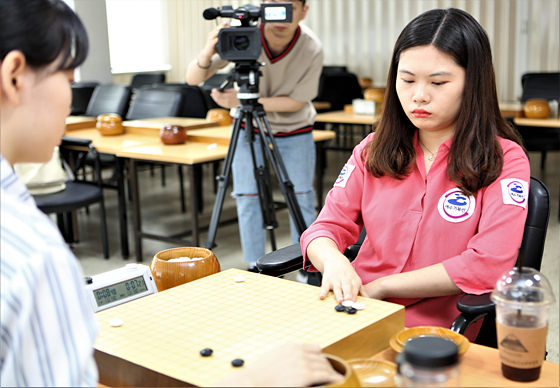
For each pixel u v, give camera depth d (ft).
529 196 4.14
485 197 4.06
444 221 4.19
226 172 8.04
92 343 1.95
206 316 3.08
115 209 15.14
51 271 1.85
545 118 13.10
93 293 3.41
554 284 9.31
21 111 2.02
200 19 25.96
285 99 8.64
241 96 7.77
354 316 3.04
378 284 4.11
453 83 4.02
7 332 1.80
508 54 23.27
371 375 2.56
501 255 3.80
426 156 4.40
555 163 19.58
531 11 22.72
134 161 10.51
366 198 4.58
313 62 8.68
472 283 3.81
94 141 11.40
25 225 1.89
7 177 2.01
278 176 8.02
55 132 2.11
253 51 7.50
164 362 2.58
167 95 13.96
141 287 3.65
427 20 4.06
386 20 25.88
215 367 2.52
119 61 26.14
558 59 22.59
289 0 8.02
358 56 26.99
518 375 2.63
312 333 2.83
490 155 4.05
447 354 2.02
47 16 1.99
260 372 2.26
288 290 3.48
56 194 10.18
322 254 4.16
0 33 1.91
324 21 27.58
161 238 10.58
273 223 8.56
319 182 12.54
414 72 4.05
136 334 2.88
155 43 26.71
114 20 25.62
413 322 4.23
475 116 4.06
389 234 4.38
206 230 11.18
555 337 7.48
